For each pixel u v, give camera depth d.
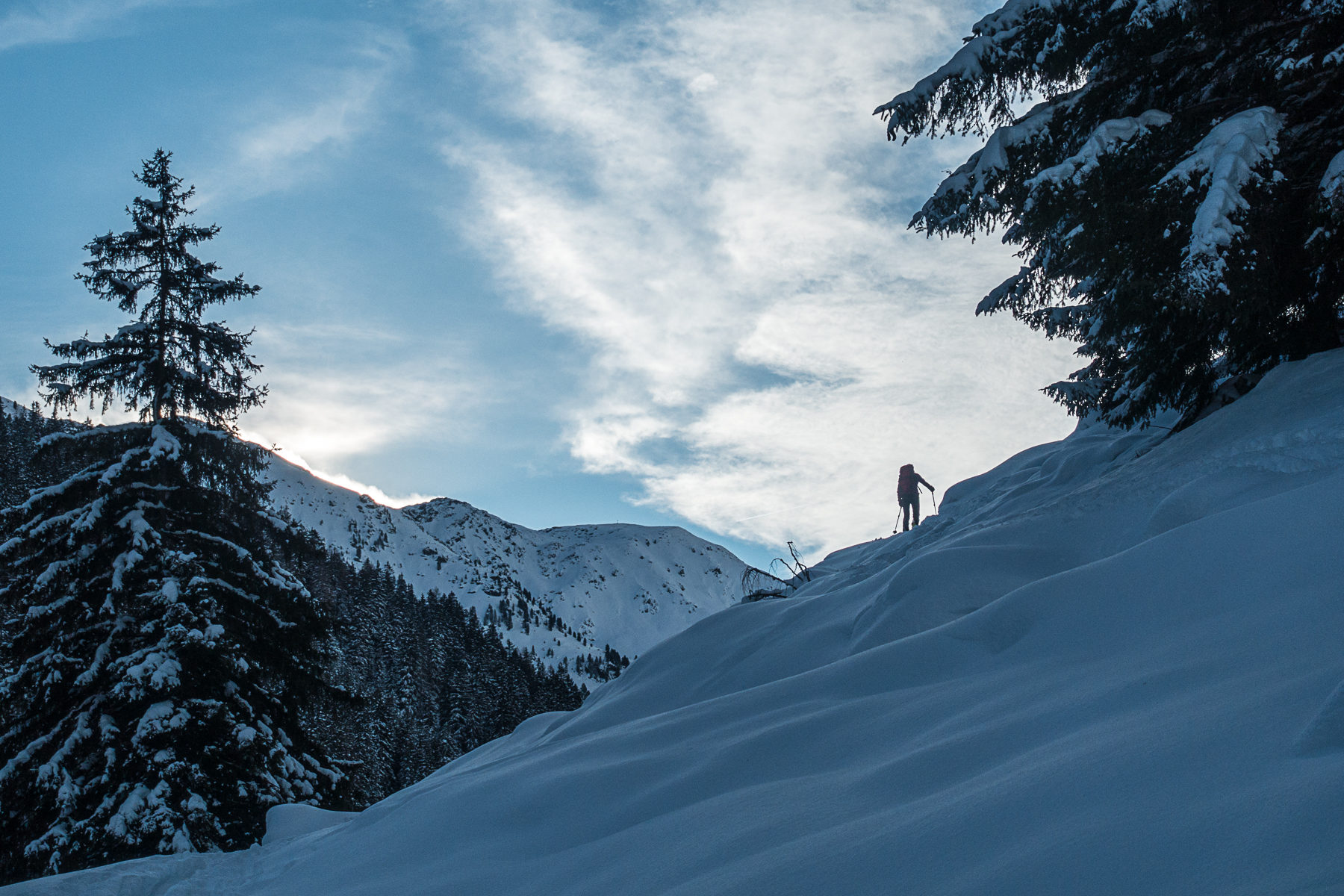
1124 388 10.20
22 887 7.39
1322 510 4.80
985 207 9.23
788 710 5.98
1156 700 3.63
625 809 5.24
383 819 7.42
